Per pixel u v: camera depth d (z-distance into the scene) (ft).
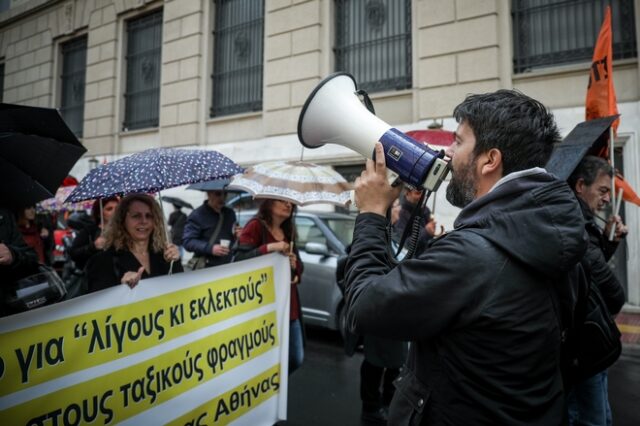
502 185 3.42
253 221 10.14
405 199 11.78
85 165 39.91
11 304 6.76
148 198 8.22
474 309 3.16
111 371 5.90
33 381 5.14
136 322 6.27
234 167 8.41
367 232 3.88
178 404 6.77
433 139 12.03
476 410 3.25
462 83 23.59
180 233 27.94
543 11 22.86
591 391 6.92
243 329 8.12
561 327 3.65
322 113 4.49
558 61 22.45
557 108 21.84
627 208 20.30
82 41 43.11
